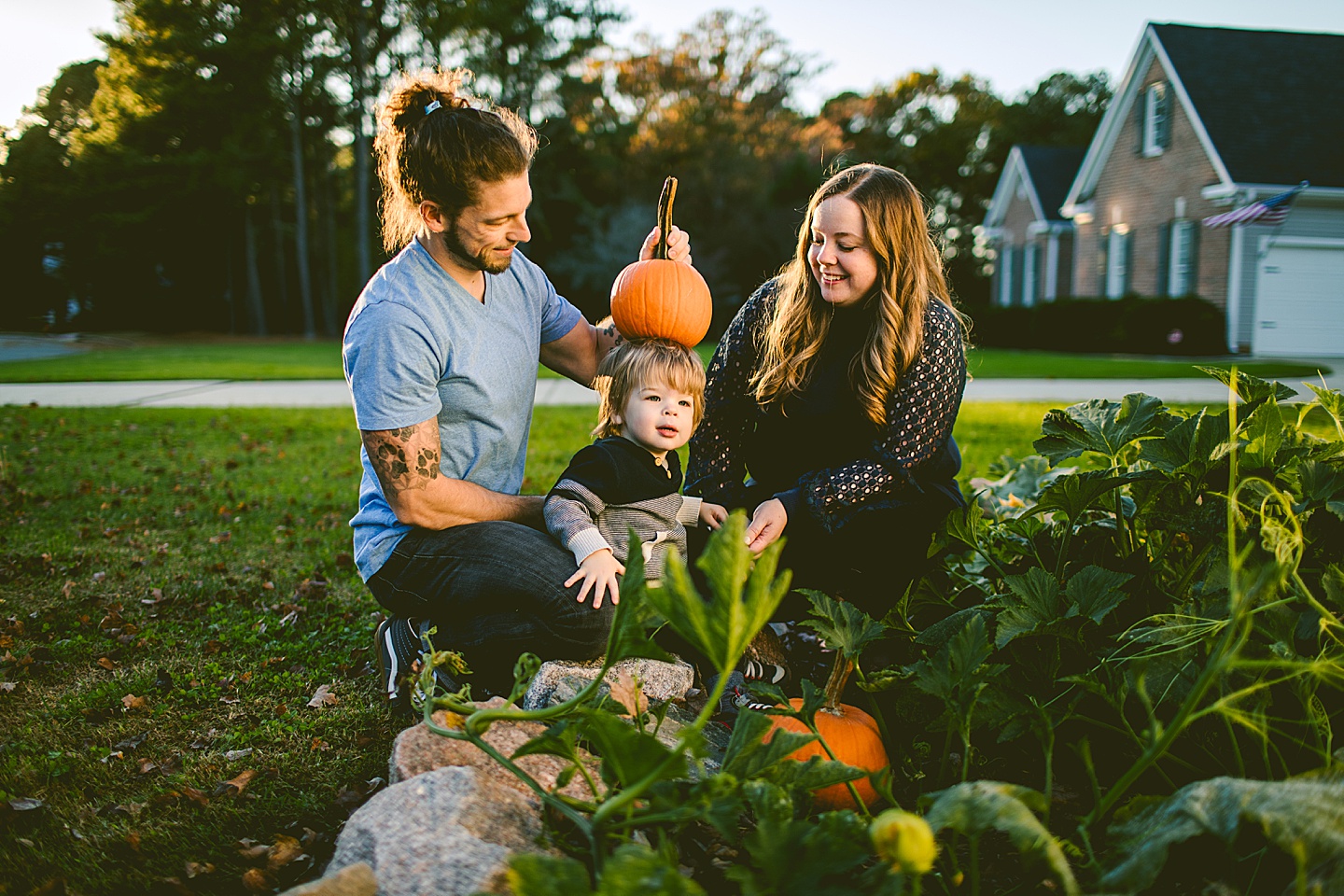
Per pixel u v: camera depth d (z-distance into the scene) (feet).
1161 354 60.18
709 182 102.58
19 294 116.98
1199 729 5.84
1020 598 6.17
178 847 6.05
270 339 105.09
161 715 7.96
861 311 8.16
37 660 9.04
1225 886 4.21
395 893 4.38
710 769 5.91
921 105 131.75
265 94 100.22
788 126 114.83
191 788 6.71
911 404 7.82
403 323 7.23
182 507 15.89
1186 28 66.08
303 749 7.35
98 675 8.77
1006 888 5.38
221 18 98.58
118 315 117.80
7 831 6.21
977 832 3.90
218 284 121.39
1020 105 138.31
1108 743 6.38
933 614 7.97
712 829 5.85
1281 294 60.90
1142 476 6.60
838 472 7.82
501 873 4.18
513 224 7.25
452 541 7.55
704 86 115.03
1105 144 72.84
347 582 11.64
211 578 11.79
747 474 10.71
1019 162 87.66
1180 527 6.59
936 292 8.29
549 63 110.83
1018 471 11.20
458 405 7.69
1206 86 63.16
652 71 115.24
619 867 3.46
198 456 21.30
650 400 7.66
